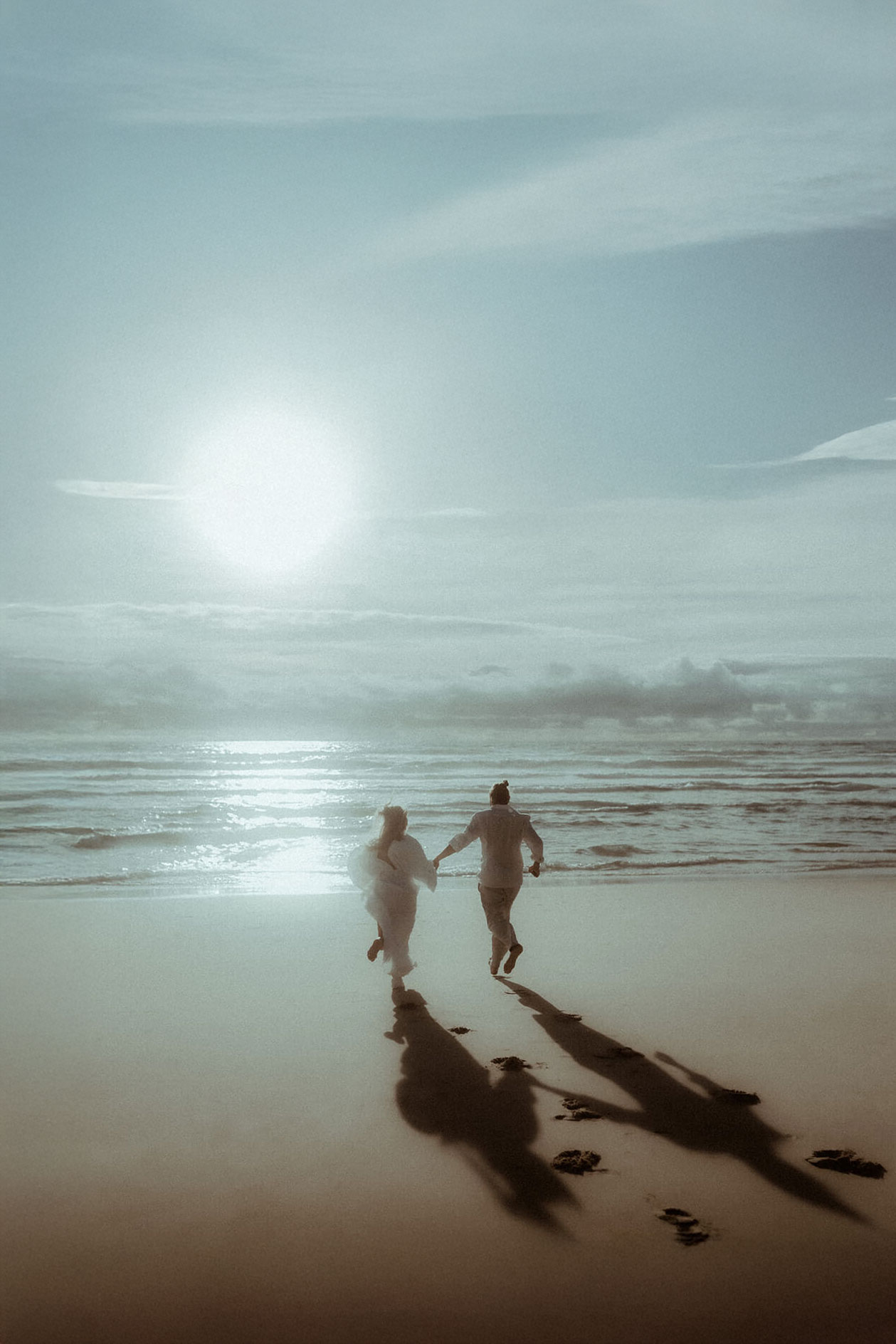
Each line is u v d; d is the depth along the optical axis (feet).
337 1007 22.36
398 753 184.65
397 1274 11.13
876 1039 20.12
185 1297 10.69
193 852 54.19
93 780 116.88
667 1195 13.03
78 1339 9.95
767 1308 10.50
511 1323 10.25
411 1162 14.05
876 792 92.53
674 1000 23.15
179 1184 13.35
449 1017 21.58
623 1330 10.13
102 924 31.60
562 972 25.90
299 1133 15.07
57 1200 12.85
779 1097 16.72
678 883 40.75
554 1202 12.86
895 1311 10.45
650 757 173.37
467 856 49.90
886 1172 13.76
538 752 193.88
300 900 36.65
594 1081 17.49
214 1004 22.50
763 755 185.98
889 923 32.76
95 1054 18.83
